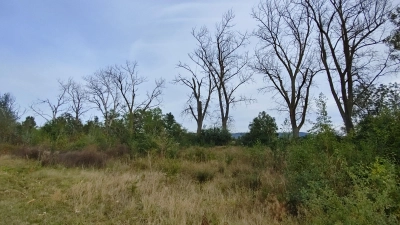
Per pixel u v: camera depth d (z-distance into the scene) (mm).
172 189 8234
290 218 5574
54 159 13469
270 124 24469
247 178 9188
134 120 20828
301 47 24422
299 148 7770
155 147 15234
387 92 10023
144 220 5734
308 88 24375
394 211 3939
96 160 13336
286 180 7199
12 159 13852
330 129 7797
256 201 6723
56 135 19656
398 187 4230
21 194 7441
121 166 12508
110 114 29453
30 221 5457
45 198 7047
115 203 6672
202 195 7699
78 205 6457
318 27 19438
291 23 24297
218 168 12000
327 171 6363
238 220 5660
